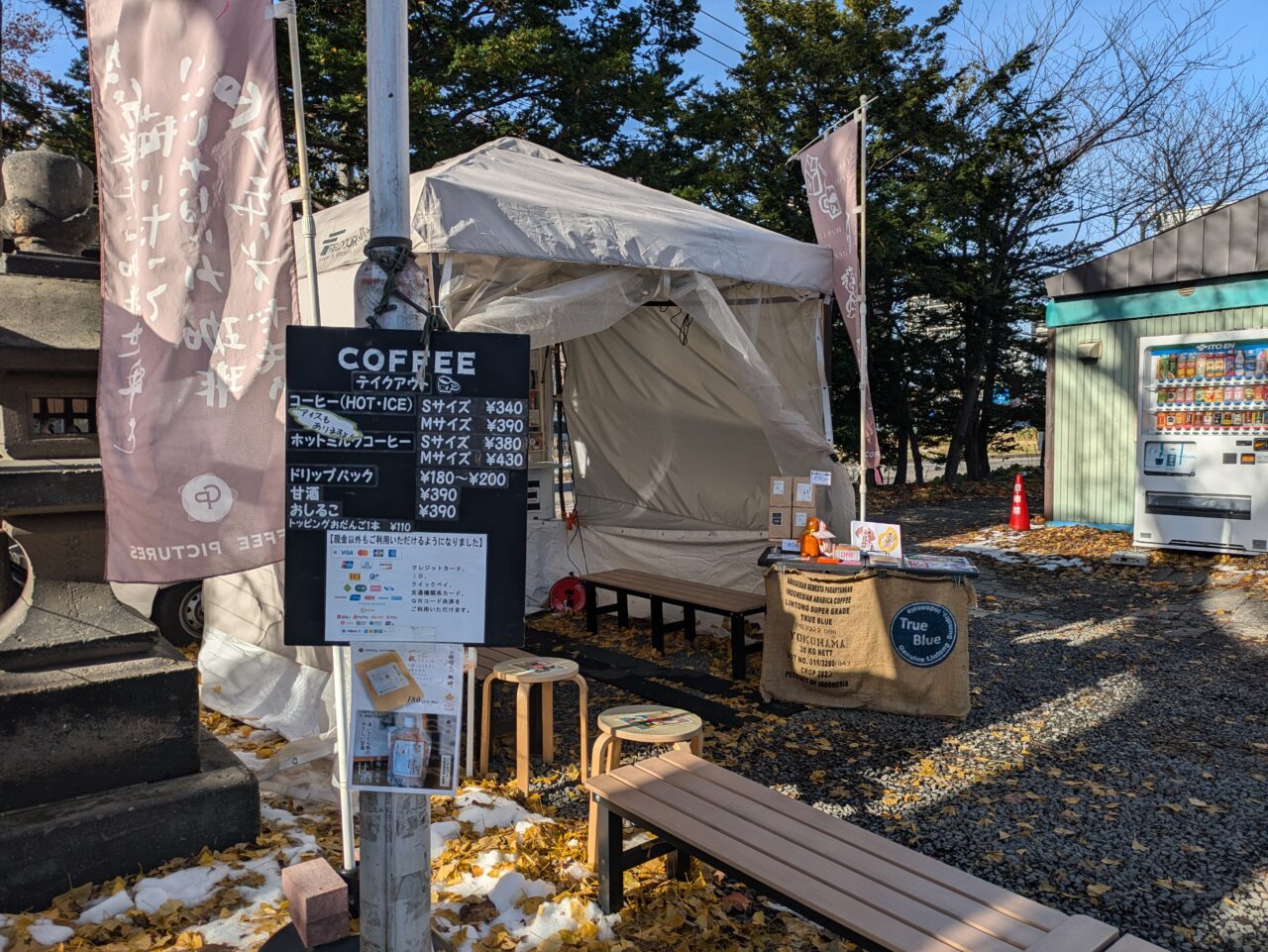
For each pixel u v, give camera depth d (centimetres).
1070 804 387
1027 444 2956
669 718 349
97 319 340
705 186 1791
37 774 302
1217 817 373
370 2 212
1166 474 906
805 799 396
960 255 1830
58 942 264
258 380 273
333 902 254
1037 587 840
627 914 295
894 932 217
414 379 212
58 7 1240
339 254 457
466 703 515
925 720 495
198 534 268
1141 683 554
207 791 319
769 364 649
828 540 539
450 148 1348
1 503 304
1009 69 1747
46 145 1284
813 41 1744
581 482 802
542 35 1340
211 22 263
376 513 212
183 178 264
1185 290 932
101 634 325
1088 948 207
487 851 319
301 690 461
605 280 486
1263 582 785
